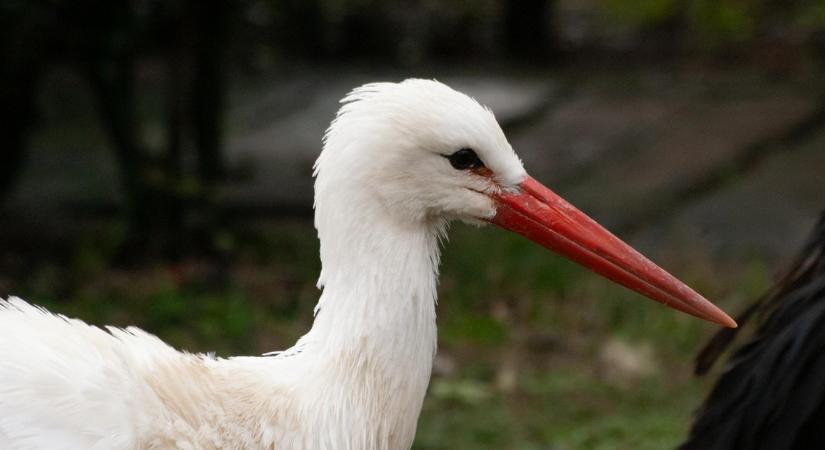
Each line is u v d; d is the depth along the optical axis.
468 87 20.80
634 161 16.70
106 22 11.86
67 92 20.59
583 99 20.22
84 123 19.17
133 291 11.60
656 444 8.98
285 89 21.08
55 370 4.82
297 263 12.77
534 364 10.78
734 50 23.14
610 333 11.37
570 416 9.69
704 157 16.70
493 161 5.31
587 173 16.31
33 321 4.97
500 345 11.14
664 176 15.92
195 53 13.30
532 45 23.28
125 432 4.82
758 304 6.72
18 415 4.70
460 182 5.27
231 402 5.11
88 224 13.98
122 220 13.21
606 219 14.26
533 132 18.36
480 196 5.34
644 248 13.43
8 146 13.12
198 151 13.52
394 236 5.19
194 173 14.53
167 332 10.82
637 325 11.45
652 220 14.43
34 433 4.69
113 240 12.49
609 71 22.19
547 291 12.19
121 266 12.38
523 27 23.25
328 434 5.17
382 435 5.23
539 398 10.02
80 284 11.81
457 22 24.05
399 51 23.23
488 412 9.68
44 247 13.06
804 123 18.38
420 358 5.26
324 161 5.20
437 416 9.60
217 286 11.92
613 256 5.41
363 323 5.16
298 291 12.00
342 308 5.20
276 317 11.41
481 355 10.92
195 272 12.09
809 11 24.33
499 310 11.77
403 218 5.21
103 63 12.02
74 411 4.77
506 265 12.66
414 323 5.22
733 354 6.79
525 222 5.41
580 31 25.17
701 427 6.37
